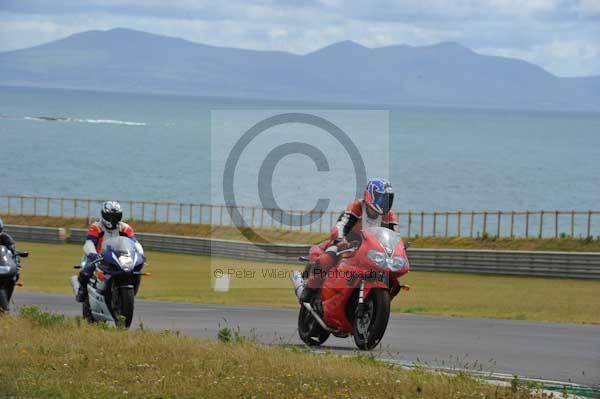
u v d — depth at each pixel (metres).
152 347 26.84
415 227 179.62
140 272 34.59
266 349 27.12
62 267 94.50
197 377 22.78
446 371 24.88
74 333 29.39
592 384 24.66
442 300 64.50
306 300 32.12
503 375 25.66
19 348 26.66
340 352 30.16
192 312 47.91
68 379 22.55
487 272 94.31
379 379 22.69
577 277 88.62
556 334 38.34
